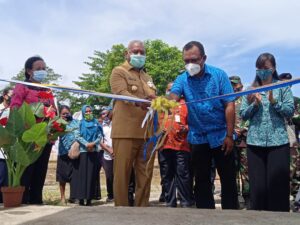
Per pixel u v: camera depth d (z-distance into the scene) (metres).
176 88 4.15
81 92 3.55
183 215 2.88
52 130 3.89
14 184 3.62
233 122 3.95
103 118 8.31
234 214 2.93
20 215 2.99
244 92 3.32
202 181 4.11
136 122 4.13
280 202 3.80
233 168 4.05
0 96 6.12
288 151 3.88
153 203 7.09
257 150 3.97
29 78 4.77
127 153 4.12
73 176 6.92
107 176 7.70
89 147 6.75
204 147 4.05
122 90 4.10
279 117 3.91
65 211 3.10
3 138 3.61
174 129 5.68
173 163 5.89
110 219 2.72
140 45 4.26
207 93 3.99
